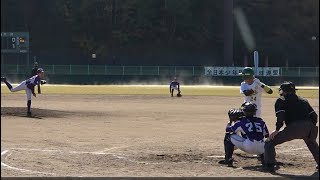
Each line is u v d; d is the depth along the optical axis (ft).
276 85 304.71
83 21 387.14
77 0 387.14
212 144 62.08
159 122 91.71
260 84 54.39
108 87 223.71
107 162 48.32
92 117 99.81
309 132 42.98
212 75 306.55
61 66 310.24
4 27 369.50
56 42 381.81
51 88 209.46
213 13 395.14
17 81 296.92
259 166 46.80
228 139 47.34
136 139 66.39
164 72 314.96
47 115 100.12
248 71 53.88
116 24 392.68
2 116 94.73
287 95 43.14
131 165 47.03
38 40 377.71
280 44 399.03
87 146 58.80
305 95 185.37
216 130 78.74
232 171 44.19
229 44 366.84
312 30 401.70
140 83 303.27
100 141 63.62
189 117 104.06
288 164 47.85
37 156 50.60
